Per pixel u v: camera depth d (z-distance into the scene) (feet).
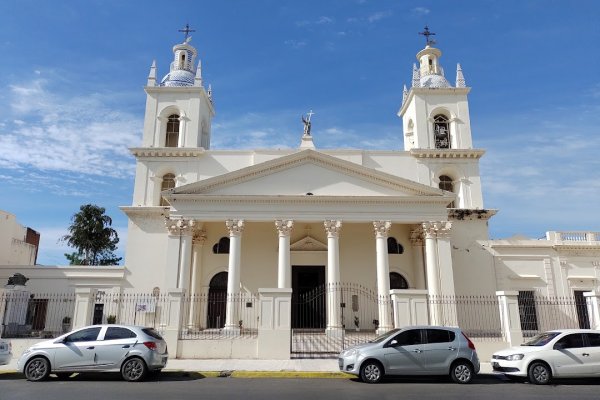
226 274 100.89
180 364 53.67
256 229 102.06
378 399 34.73
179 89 112.47
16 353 61.82
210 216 89.56
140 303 95.30
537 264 101.30
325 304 96.07
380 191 92.07
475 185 106.42
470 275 99.66
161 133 110.93
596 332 46.26
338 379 45.83
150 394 35.99
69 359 43.27
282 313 59.62
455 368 43.93
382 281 85.61
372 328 95.66
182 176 105.91
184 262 87.71
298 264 100.37
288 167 93.50
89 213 141.38
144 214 102.12
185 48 123.44
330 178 92.89
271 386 40.68
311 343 72.43
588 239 104.27
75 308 64.54
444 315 83.82
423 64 123.44
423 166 107.24
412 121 117.39
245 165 106.32
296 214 89.56
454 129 111.75
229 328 81.92
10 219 122.72
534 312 98.22
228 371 48.62
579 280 100.32
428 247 88.89
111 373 47.29
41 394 35.73
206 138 120.88
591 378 46.55
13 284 85.35
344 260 100.53
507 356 46.01
